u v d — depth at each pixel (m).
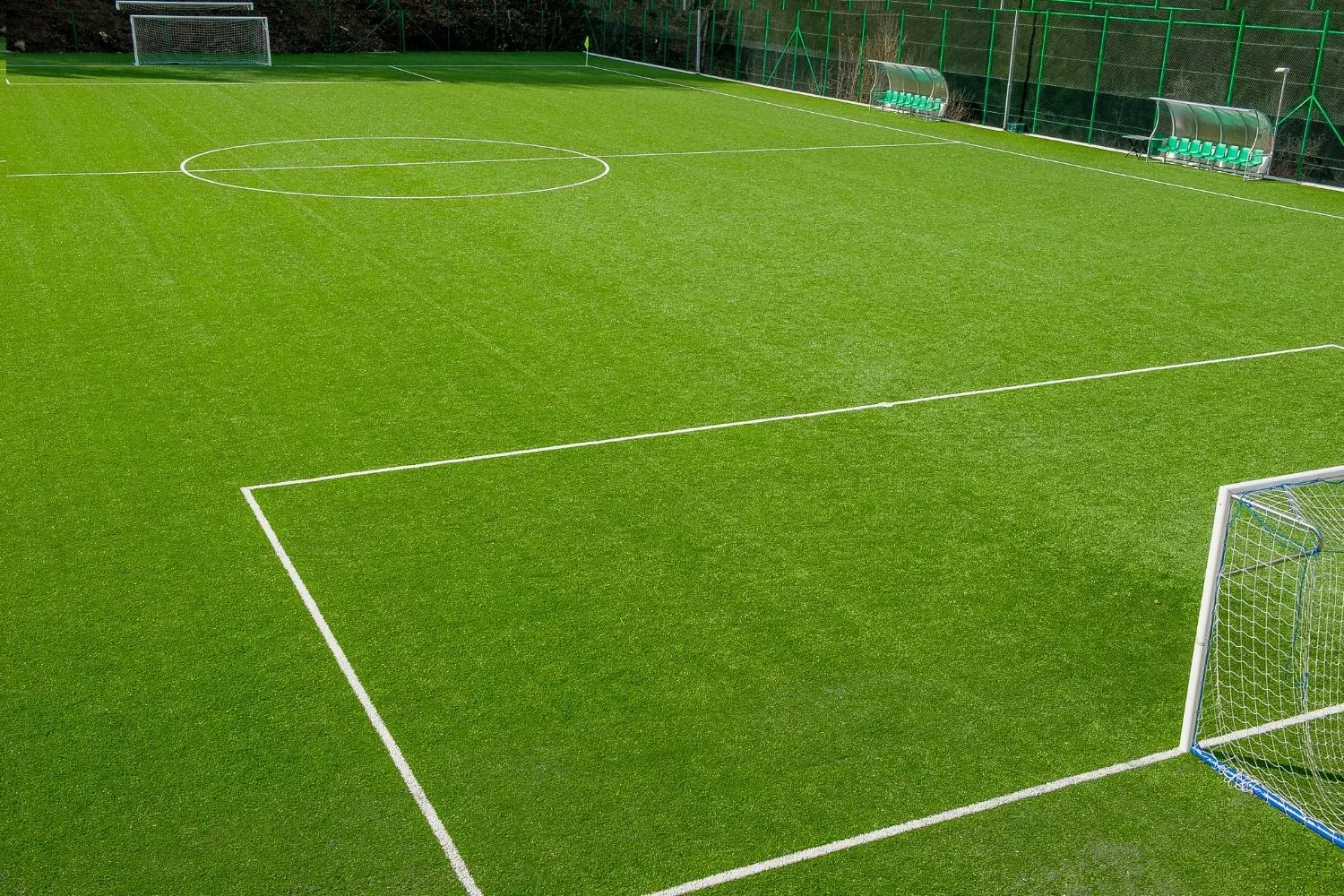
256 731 5.36
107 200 15.48
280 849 4.69
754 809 4.96
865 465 8.22
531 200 16.30
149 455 8.11
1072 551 7.12
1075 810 5.00
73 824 4.78
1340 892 4.58
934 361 10.32
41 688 5.61
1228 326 11.50
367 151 19.48
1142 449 8.61
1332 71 19.70
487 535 7.15
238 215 14.91
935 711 5.62
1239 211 16.89
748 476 8.01
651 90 29.39
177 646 5.97
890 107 27.17
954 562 6.97
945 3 27.09
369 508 7.44
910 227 15.40
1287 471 8.29
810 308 11.74
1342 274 13.55
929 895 4.53
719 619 6.32
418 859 4.66
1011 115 24.81
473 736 5.38
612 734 5.41
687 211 15.88
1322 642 6.28
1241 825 4.93
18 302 11.27
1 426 8.50
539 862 4.66
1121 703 5.71
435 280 12.36
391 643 6.04
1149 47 22.30
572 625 6.25
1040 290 12.59
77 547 6.89
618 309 11.53
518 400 9.23
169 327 10.69
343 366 9.84
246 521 7.25
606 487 7.79
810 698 5.70
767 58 31.50
